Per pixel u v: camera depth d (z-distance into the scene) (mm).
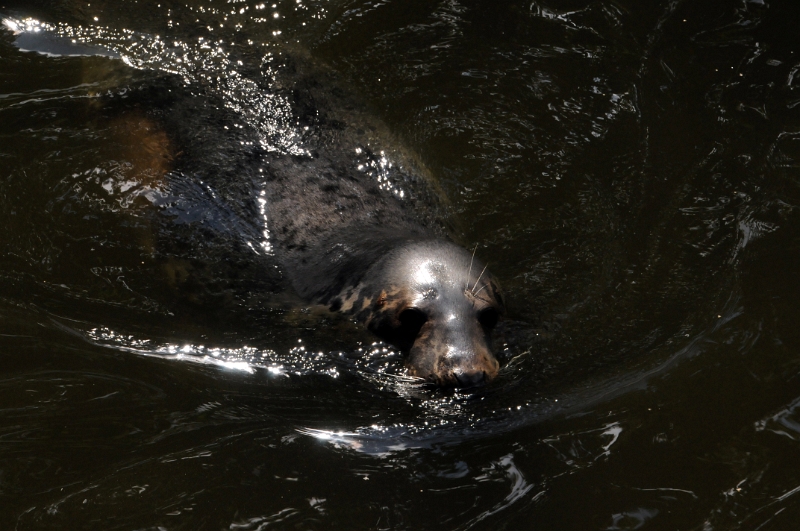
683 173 3234
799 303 2961
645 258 3059
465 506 2662
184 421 2754
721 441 2752
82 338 2875
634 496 2680
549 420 2781
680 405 2803
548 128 3350
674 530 2641
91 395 2783
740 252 3059
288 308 2951
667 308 2965
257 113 3254
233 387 2816
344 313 2926
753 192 3182
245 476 2680
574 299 2982
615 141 3316
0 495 2645
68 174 3158
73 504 2637
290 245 3023
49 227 3062
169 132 3225
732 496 2682
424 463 2715
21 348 2846
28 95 3330
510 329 2926
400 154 3248
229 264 3016
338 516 2639
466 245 3090
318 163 3162
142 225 3080
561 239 3104
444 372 2797
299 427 2754
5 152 3195
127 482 2664
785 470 2711
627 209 3162
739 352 2881
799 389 2822
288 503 2648
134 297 2957
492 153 3293
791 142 3289
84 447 2709
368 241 2990
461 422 2775
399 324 2871
